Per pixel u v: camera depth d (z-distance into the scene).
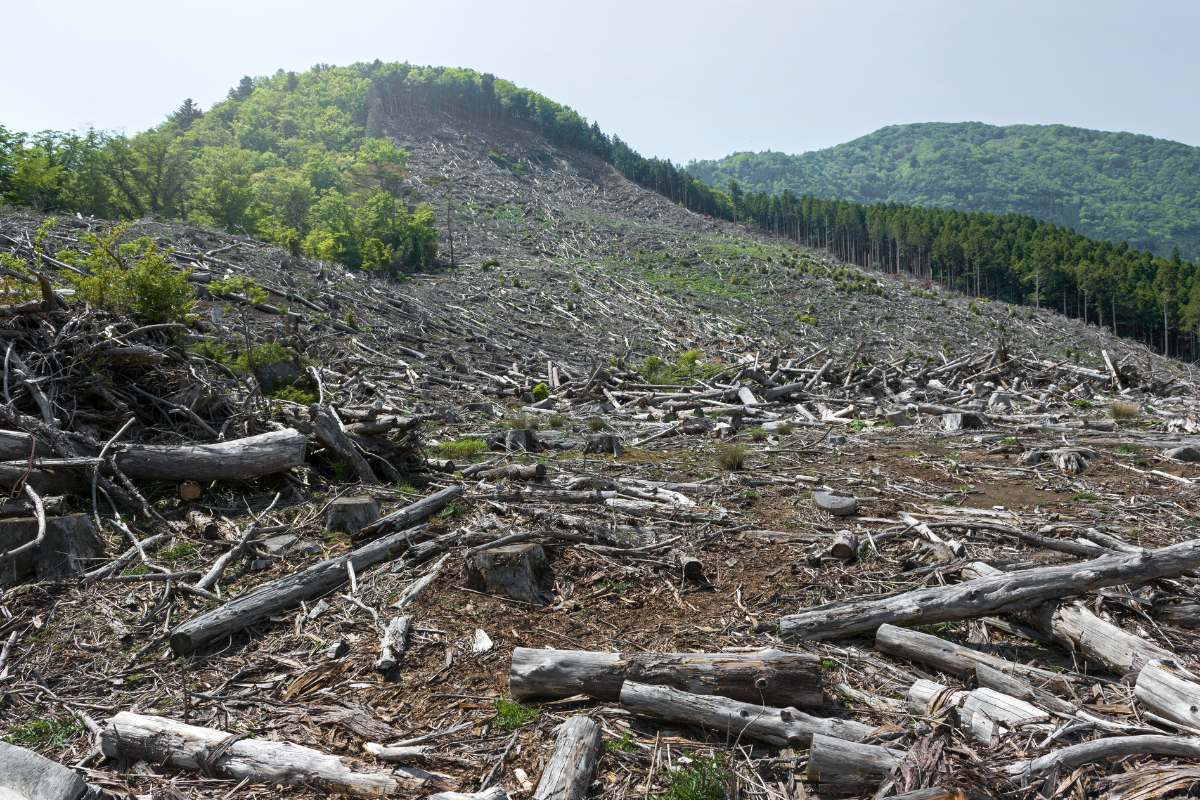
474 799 3.35
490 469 9.49
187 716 4.23
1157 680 4.06
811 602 5.76
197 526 6.75
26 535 5.88
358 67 190.25
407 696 4.49
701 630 5.34
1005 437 13.35
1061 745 3.73
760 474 10.07
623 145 172.75
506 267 63.72
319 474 8.55
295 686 4.57
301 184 64.44
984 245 106.38
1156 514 7.88
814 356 25.25
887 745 3.84
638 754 3.92
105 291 9.06
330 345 20.56
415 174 116.31
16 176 41.34
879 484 9.65
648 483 9.10
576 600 5.78
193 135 86.88
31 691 4.55
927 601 5.15
